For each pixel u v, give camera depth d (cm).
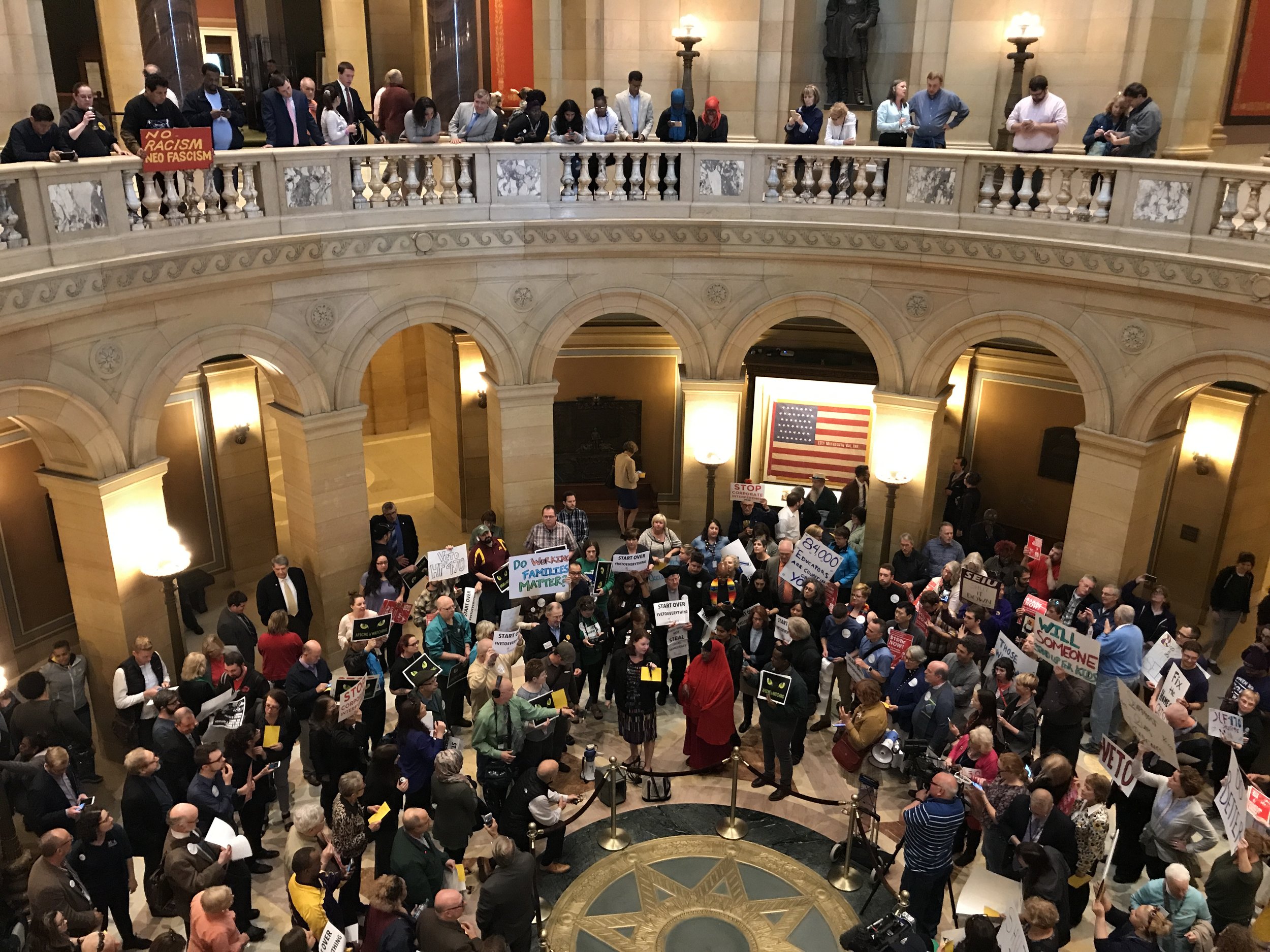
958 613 1093
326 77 1955
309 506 1229
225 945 666
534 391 1339
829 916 858
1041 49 1352
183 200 1037
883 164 1260
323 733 849
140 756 795
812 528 1207
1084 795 766
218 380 1359
